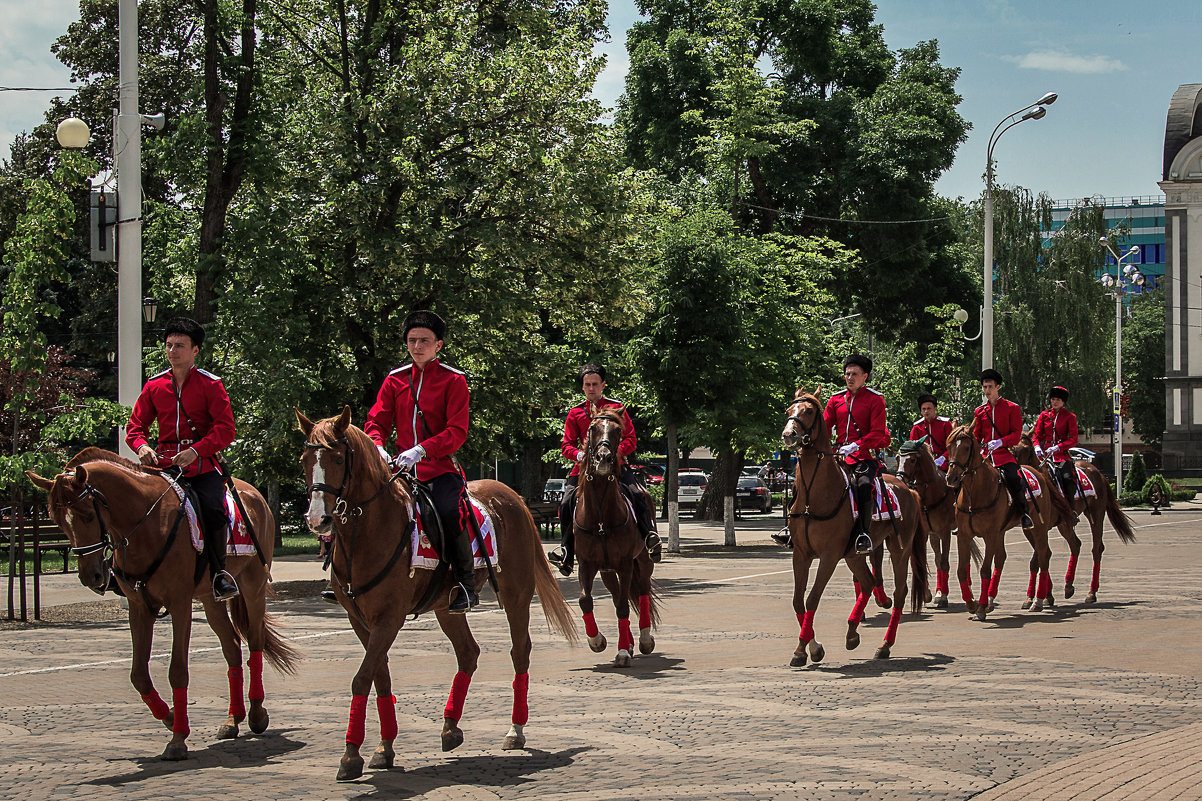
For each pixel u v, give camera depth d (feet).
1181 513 149.38
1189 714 29.53
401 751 26.76
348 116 68.18
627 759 25.45
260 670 29.66
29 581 74.79
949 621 50.60
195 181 66.85
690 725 29.01
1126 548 94.48
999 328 172.45
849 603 59.41
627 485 42.55
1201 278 207.51
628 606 40.81
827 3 143.23
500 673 38.63
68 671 39.78
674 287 94.32
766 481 175.11
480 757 25.95
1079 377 184.55
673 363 93.71
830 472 38.78
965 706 30.78
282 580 72.74
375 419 27.89
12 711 32.37
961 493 52.01
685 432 100.01
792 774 23.75
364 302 68.95
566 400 75.36
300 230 68.28
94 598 64.23
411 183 68.74
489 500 28.48
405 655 43.55
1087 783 22.54
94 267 142.31
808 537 38.83
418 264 68.28
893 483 44.47
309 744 27.71
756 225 140.46
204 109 69.10
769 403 100.99
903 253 144.66
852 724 28.68
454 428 26.73
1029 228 176.35
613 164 73.26
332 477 23.71
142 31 127.03
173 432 29.68
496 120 70.95
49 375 112.78
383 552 24.72
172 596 27.12
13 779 24.26
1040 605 53.93
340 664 41.45
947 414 130.41
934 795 21.93
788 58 144.97
